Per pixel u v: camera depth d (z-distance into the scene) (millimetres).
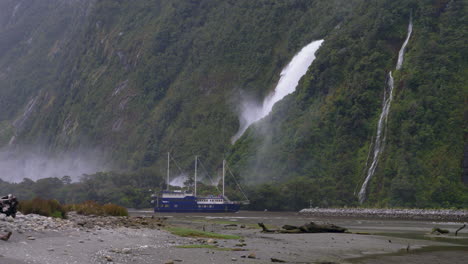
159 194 174625
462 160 162750
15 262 25422
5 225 35438
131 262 29078
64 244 32594
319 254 40656
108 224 52250
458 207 148250
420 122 180875
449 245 51625
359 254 42094
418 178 162250
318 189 177750
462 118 175875
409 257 41125
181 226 67000
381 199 165375
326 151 197375
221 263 31672
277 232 63250
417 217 134375
